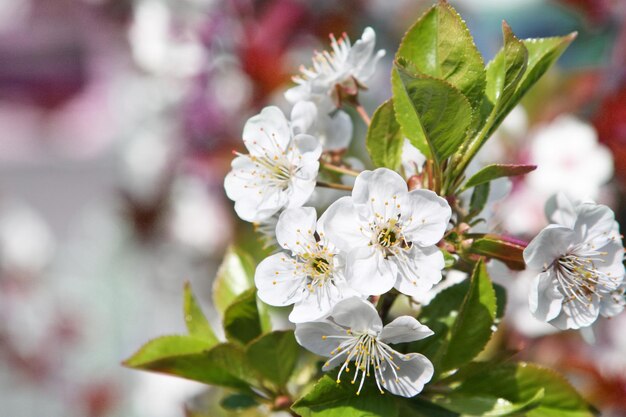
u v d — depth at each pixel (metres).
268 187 0.36
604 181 0.50
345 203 0.34
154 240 0.66
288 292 0.35
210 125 0.60
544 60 0.36
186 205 0.62
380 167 0.36
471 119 0.34
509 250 0.35
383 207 0.34
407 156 0.38
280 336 0.36
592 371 0.48
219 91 0.59
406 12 0.64
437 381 0.36
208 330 0.38
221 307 0.39
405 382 0.34
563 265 0.35
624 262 0.38
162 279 0.70
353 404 0.34
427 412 0.35
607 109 0.51
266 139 0.36
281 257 0.35
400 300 0.41
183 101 0.61
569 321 0.35
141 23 0.63
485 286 0.35
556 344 0.48
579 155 0.50
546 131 0.51
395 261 0.34
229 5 0.59
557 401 0.36
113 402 0.75
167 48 0.61
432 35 0.35
